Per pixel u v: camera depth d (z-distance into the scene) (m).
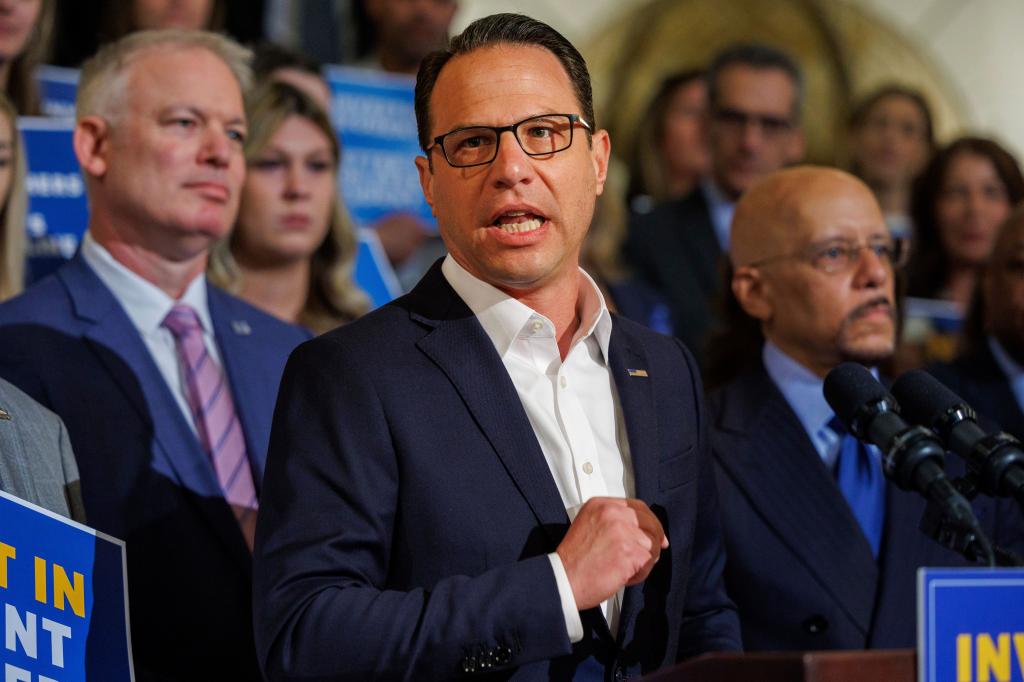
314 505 5.41
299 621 5.16
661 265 13.02
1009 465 5.11
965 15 21.45
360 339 5.75
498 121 5.66
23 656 5.59
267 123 9.95
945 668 4.36
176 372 7.93
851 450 8.09
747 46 13.62
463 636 5.06
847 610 7.50
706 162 13.66
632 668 5.67
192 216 7.95
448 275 6.04
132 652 6.71
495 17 5.92
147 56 8.16
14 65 10.41
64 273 7.95
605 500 5.35
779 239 8.29
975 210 12.80
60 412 7.32
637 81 19.78
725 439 7.98
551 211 5.67
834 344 8.13
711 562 6.52
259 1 13.25
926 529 4.96
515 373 5.88
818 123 20.73
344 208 10.52
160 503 7.29
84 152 8.09
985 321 10.61
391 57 14.02
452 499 5.46
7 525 5.64
